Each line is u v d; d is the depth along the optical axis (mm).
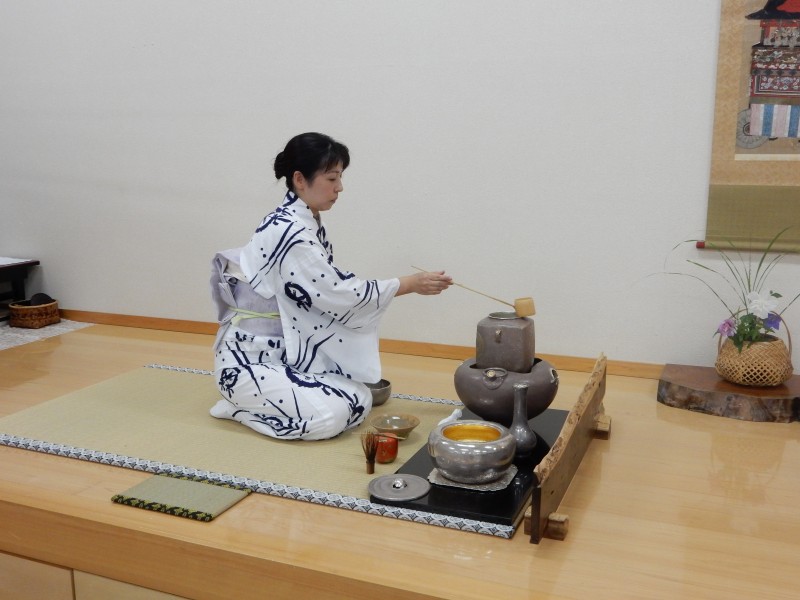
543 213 3635
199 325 4473
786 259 3289
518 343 2590
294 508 2205
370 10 3762
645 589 1788
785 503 2248
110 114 4441
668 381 3182
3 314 4762
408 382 3484
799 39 3094
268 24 3984
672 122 3361
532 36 3508
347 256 4047
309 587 1884
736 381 3094
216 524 2102
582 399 2445
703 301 3453
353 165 3932
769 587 1798
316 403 2670
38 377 3533
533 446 2445
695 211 3400
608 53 3404
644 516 2160
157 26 4227
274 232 2697
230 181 4246
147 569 2082
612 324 3619
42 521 2203
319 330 2809
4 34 4594
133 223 4523
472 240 3785
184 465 2475
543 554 1946
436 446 2260
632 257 3529
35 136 4664
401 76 3764
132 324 4645
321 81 3932
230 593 1989
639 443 2730
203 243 4383
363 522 2119
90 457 2551
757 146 3227
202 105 4215
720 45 3197
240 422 2887
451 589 1785
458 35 3625
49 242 4781
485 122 3654
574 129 3516
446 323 3910
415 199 3852
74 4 4387
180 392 3275
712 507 2219
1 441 2695
